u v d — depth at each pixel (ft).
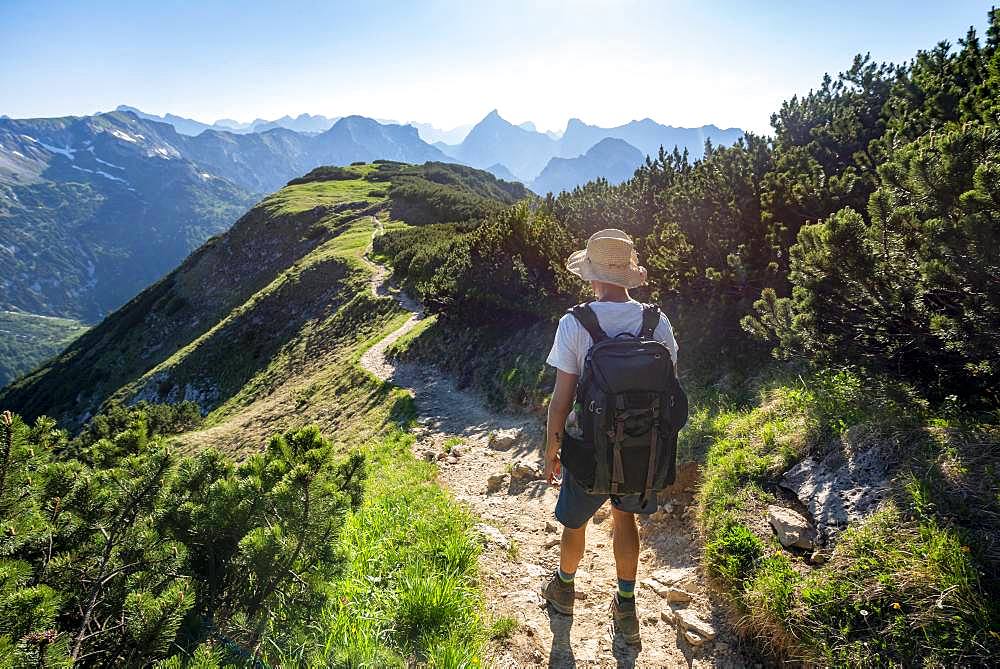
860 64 46.09
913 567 9.94
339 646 10.28
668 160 58.13
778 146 40.09
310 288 179.93
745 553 12.65
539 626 12.85
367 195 352.90
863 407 15.61
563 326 10.41
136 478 11.43
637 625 11.78
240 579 11.64
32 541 10.11
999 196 11.02
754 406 21.65
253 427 86.99
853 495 12.69
